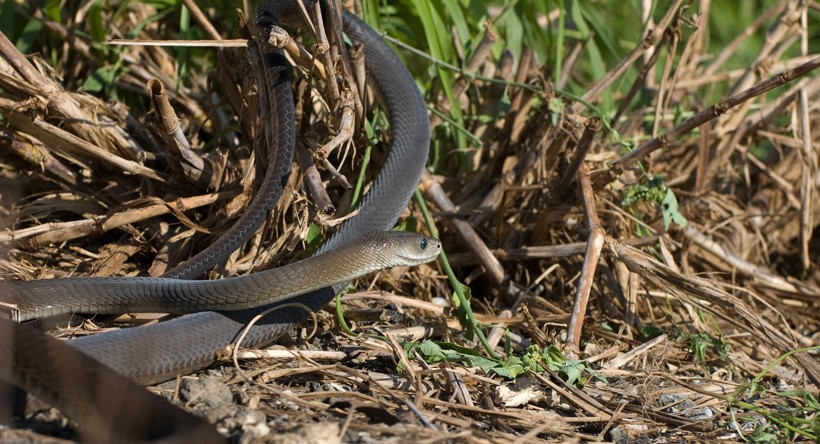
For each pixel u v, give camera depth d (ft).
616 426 15.75
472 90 24.63
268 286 15.99
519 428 15.15
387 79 21.03
